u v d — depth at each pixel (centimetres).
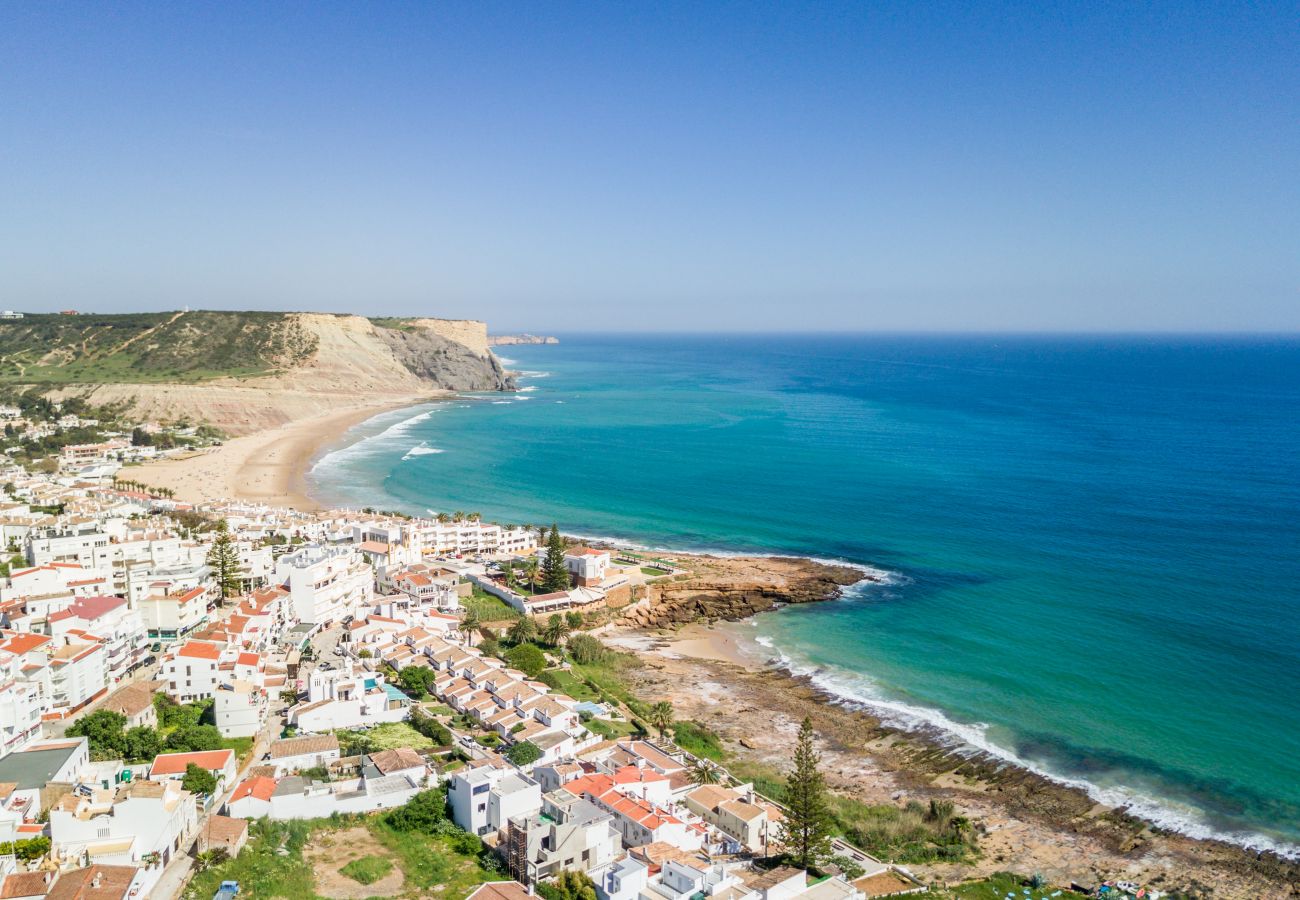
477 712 9900
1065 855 8062
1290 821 8594
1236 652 12338
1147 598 14500
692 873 6581
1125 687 11438
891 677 12081
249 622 11350
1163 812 8781
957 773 9600
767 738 10375
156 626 11250
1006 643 13000
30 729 8106
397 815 7575
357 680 9662
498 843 7300
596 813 7362
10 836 6234
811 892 6869
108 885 5784
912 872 7650
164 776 7531
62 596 11106
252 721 9025
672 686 11925
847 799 8956
